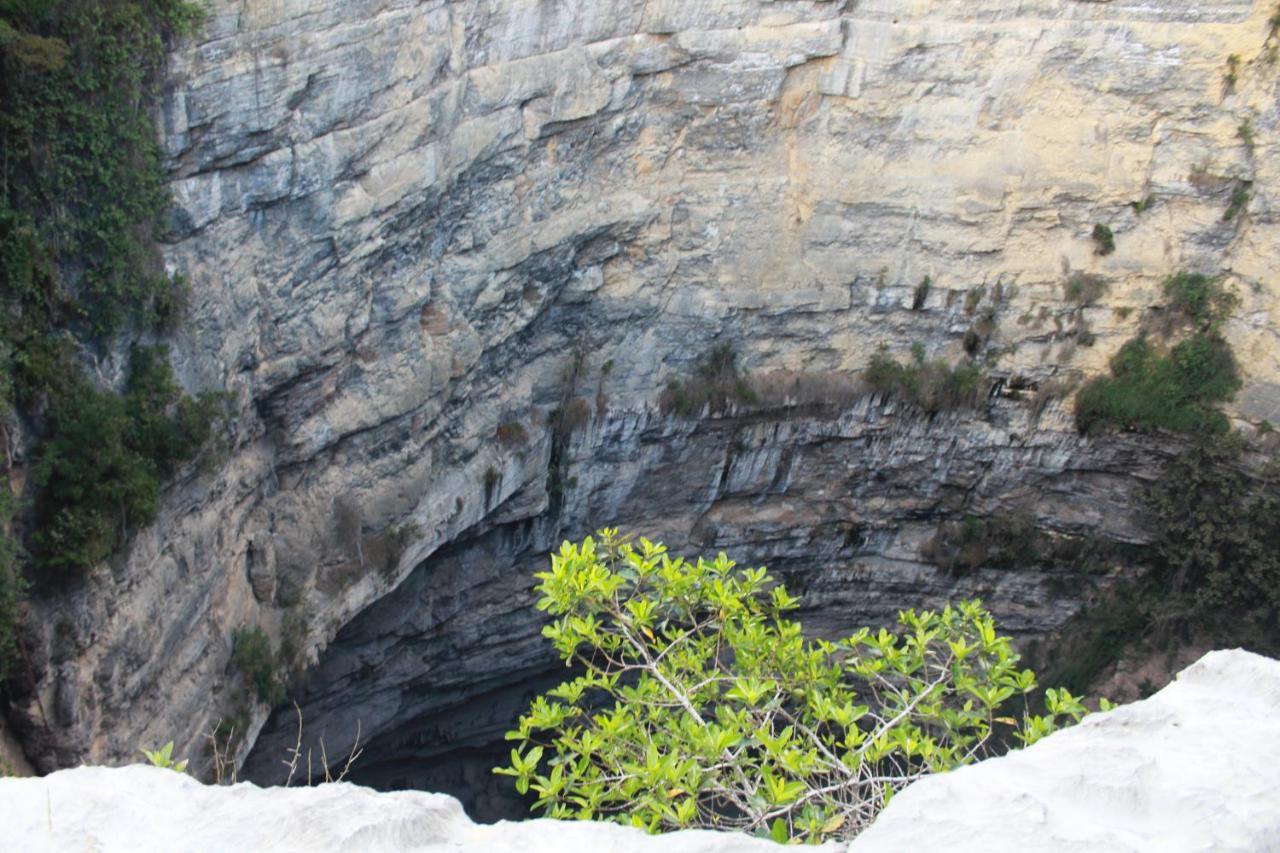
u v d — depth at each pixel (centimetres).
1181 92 3209
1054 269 3384
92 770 675
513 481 3070
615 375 3228
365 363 2530
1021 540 3653
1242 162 3225
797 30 3041
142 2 1839
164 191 1966
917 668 1494
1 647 1669
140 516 1911
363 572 2630
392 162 2377
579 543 3416
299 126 2170
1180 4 3128
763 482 3541
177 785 670
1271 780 638
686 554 3550
